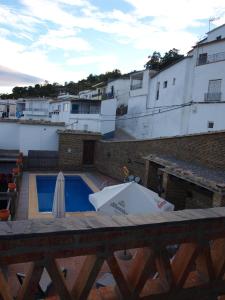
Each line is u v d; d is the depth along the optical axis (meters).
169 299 2.55
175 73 34.12
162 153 17.14
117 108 48.28
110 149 23.17
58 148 24.86
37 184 21.27
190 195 13.83
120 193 10.34
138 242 2.30
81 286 2.23
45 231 1.97
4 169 22.09
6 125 26.02
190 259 2.56
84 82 96.56
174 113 34.12
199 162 14.07
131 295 2.40
